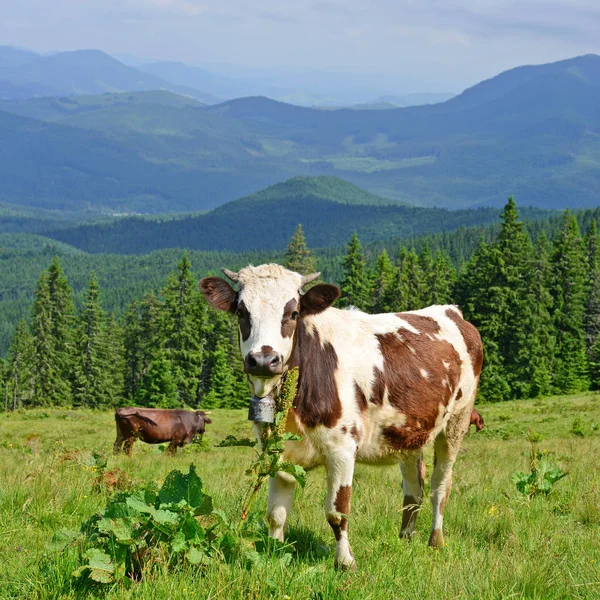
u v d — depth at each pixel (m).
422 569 6.38
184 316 90.50
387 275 93.56
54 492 9.05
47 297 99.69
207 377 92.12
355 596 5.30
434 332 8.66
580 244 92.50
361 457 7.72
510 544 7.67
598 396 58.25
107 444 25.73
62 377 100.50
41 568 5.62
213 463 17.67
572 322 86.00
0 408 108.31
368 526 8.52
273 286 6.90
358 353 7.52
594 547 7.48
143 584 5.07
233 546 5.62
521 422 41.22
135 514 5.57
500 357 78.88
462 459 19.05
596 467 14.26
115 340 103.75
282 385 6.81
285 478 7.09
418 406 7.86
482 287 81.00
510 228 80.94
